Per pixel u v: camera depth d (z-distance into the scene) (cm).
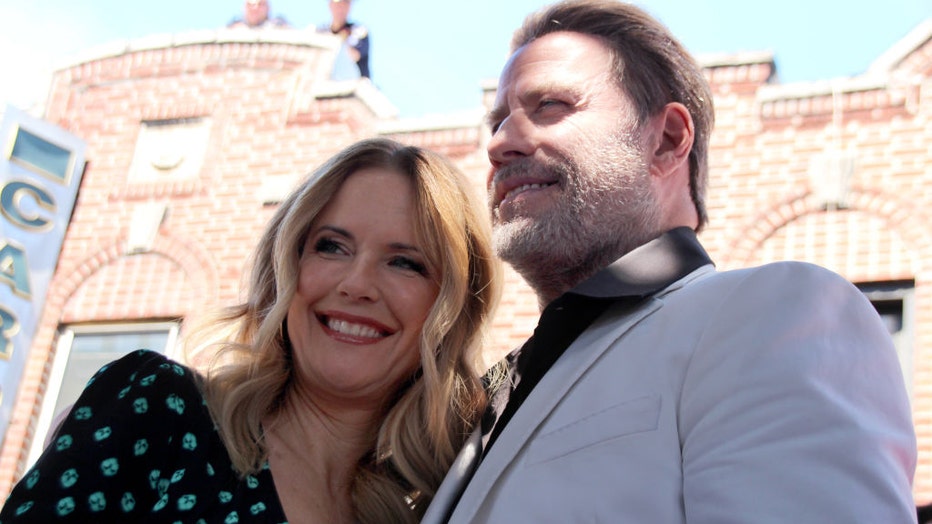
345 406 262
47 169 757
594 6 259
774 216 608
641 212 242
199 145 764
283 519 227
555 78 246
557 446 196
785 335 182
